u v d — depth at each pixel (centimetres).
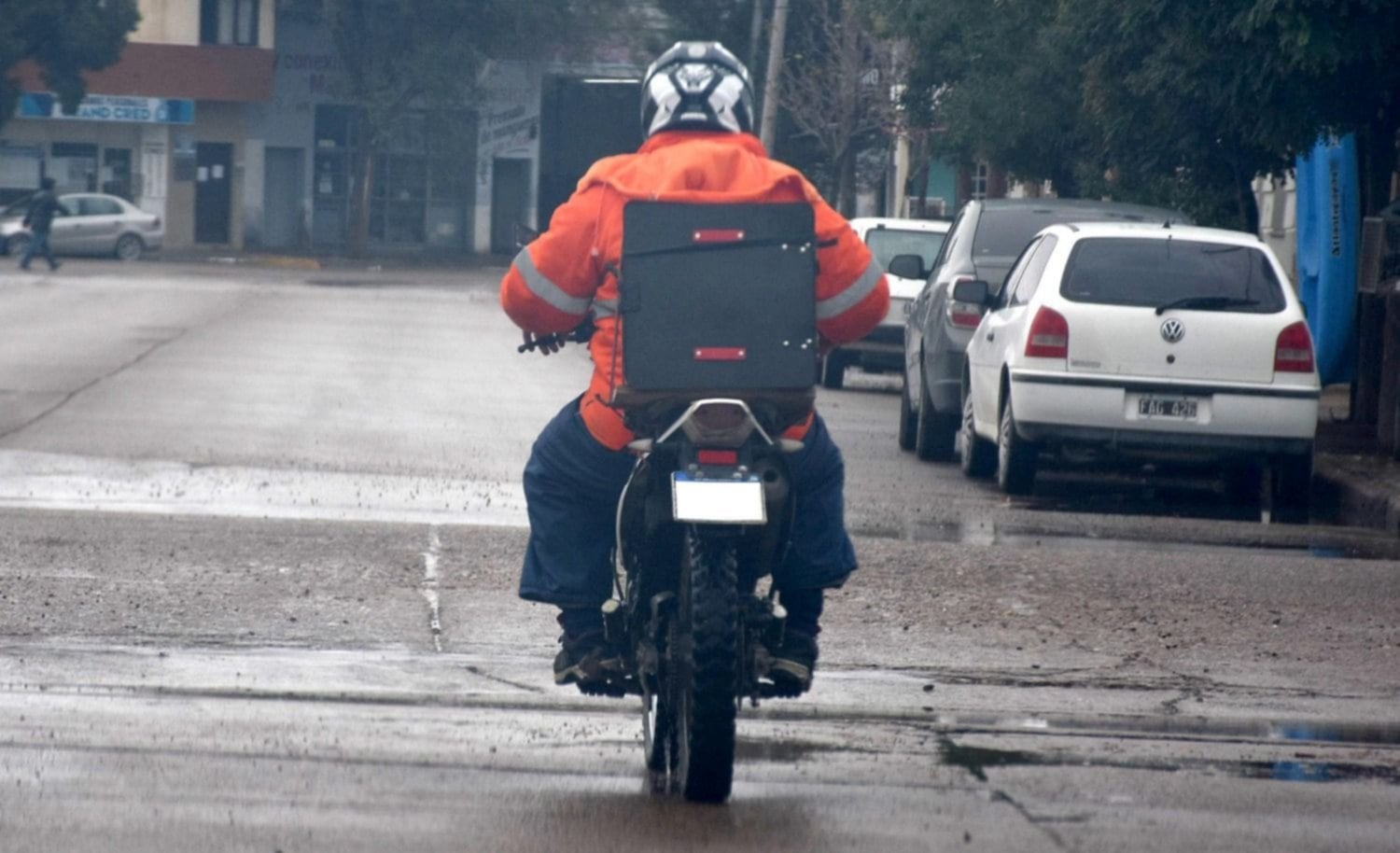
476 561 3834
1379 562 4156
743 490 2012
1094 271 5128
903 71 17262
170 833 1980
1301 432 5047
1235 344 5034
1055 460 6256
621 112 18562
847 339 2191
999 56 10331
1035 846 2028
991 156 10906
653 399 2069
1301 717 2817
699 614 2036
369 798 2162
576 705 2761
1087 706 2845
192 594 3453
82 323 10738
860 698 2848
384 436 6225
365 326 11381
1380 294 6297
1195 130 7294
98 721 2531
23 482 4969
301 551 3881
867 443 6906
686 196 2083
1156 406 5053
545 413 7106
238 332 10419
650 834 2023
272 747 2422
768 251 2078
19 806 2062
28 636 3094
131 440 5891
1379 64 6053
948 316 6125
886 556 4012
